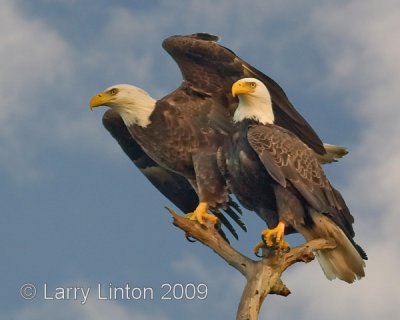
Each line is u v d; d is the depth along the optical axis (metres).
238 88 15.56
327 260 15.24
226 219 17.14
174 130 17.20
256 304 13.64
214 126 17.17
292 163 15.00
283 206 14.93
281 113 16.81
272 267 13.87
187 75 17.31
